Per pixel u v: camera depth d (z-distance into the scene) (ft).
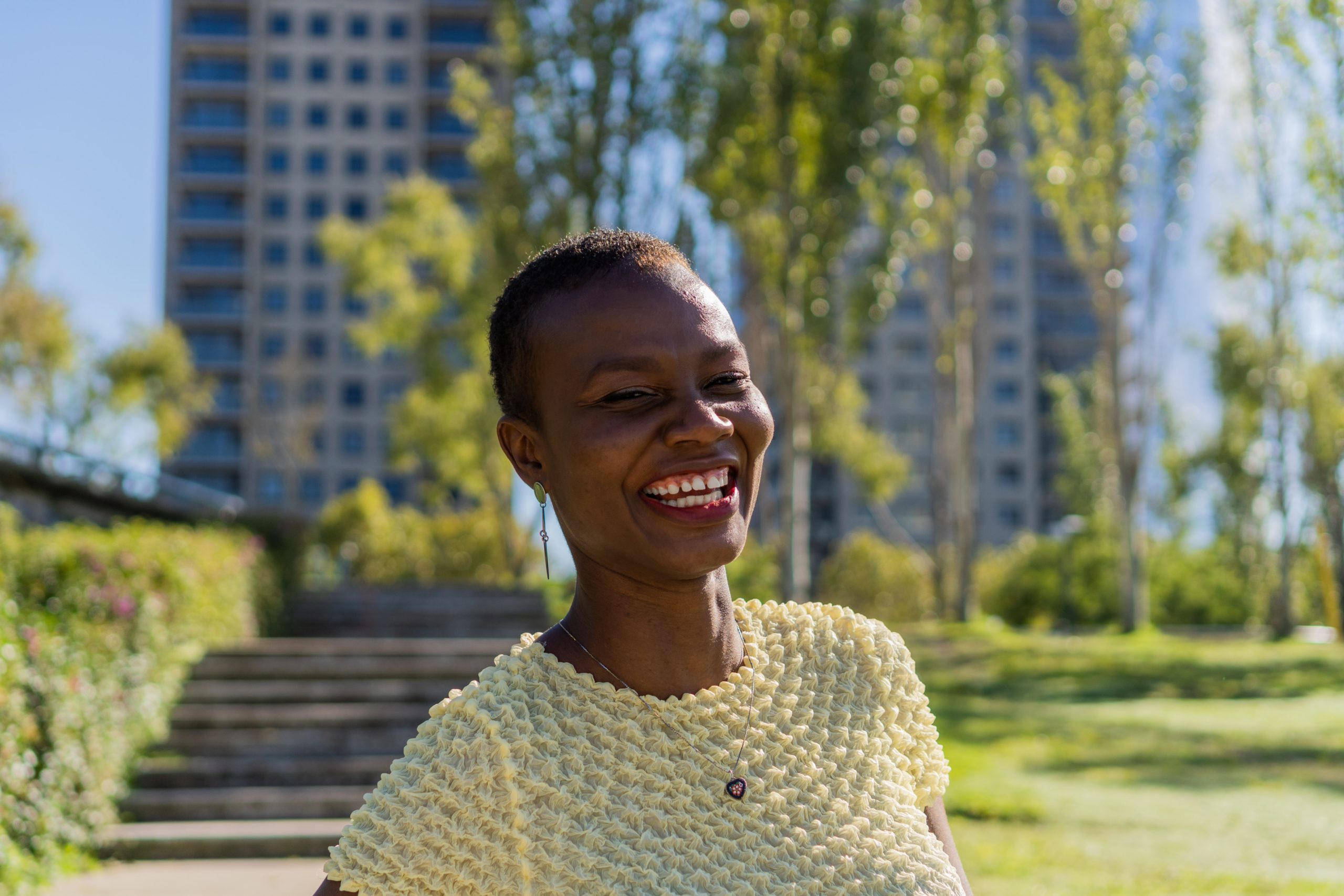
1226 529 136.98
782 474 68.74
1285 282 74.08
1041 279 231.71
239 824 26.43
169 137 222.48
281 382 217.15
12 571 23.43
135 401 132.46
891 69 67.77
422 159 224.12
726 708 4.66
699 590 4.68
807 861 4.54
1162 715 43.73
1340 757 34.81
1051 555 133.69
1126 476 86.22
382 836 4.31
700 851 4.44
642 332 4.40
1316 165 37.58
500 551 99.35
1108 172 83.30
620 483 4.40
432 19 229.04
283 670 33.88
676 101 71.61
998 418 224.12
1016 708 45.11
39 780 21.70
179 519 61.05
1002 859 22.49
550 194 75.56
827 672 5.10
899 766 5.09
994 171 96.73
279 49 225.35
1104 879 20.92
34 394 114.52
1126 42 81.10
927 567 115.75
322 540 97.86
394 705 32.68
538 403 4.58
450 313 120.06
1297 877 21.26
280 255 221.05
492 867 4.24
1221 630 122.42
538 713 4.48
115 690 26.16
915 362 216.54
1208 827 25.72
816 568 211.82
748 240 71.72
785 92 66.85
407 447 111.45
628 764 4.47
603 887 4.24
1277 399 89.66
